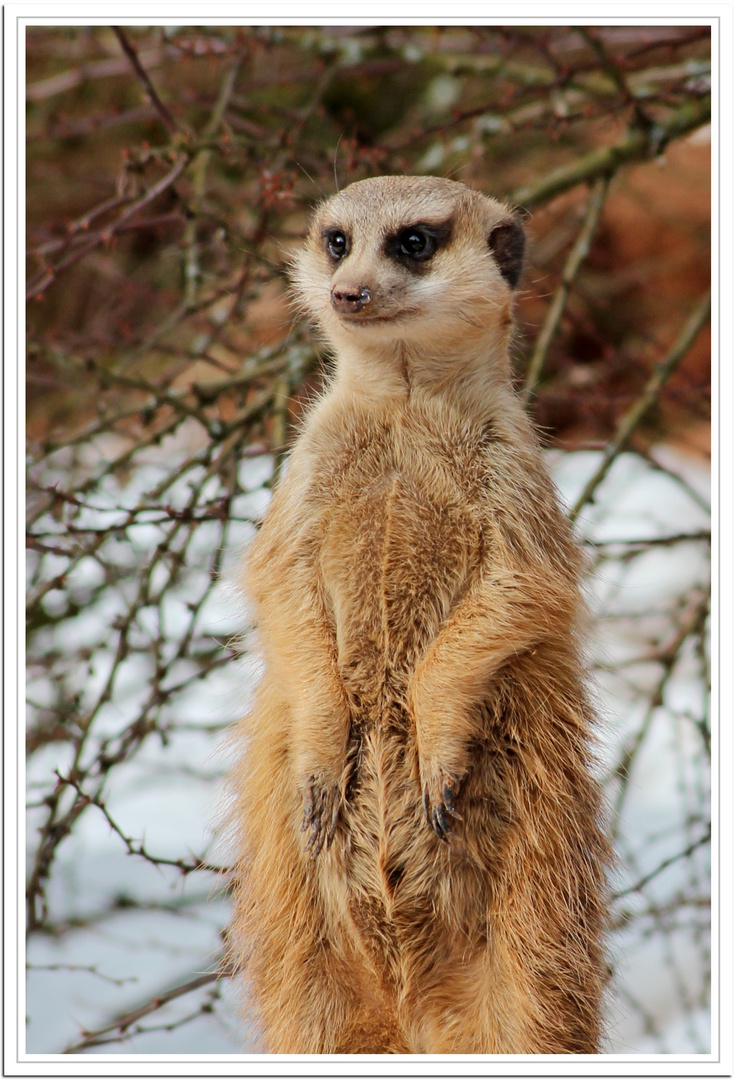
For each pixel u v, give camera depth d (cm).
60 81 1031
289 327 791
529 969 471
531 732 485
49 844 596
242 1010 532
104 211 690
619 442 736
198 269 772
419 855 479
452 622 476
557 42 952
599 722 523
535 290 912
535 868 478
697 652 751
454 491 495
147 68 1020
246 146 716
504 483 495
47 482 786
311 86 1181
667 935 659
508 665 489
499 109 779
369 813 486
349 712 489
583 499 712
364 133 1083
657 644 805
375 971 479
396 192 532
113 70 1019
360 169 751
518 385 807
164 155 695
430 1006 482
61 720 698
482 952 477
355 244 518
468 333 504
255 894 514
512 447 504
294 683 489
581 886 492
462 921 477
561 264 1055
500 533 487
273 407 696
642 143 756
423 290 498
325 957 493
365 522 499
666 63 966
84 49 1098
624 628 1013
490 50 980
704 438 1255
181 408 684
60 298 1173
